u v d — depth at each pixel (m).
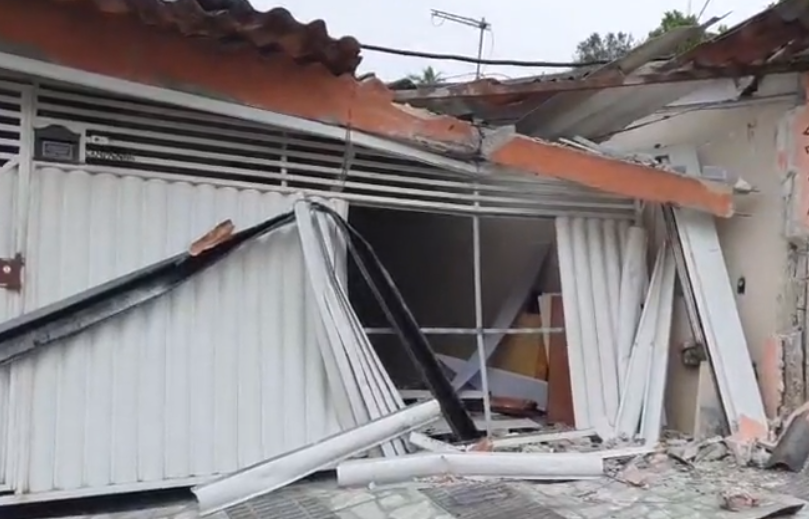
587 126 6.60
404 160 5.05
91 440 4.12
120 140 4.29
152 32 4.10
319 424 4.63
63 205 4.14
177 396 4.34
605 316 5.57
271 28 3.99
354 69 4.57
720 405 5.21
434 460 4.41
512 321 6.48
